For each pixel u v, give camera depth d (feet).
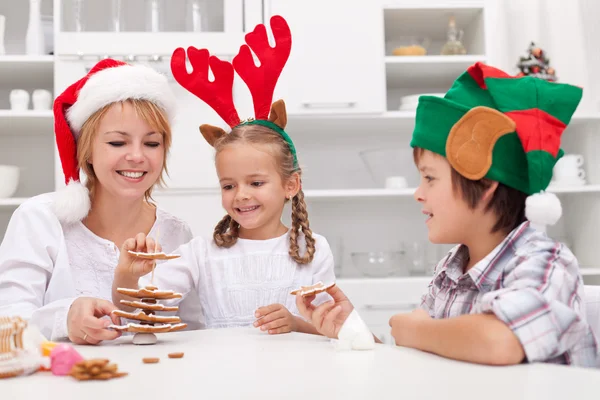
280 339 3.28
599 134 9.36
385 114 8.86
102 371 2.26
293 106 8.81
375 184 9.48
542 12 9.71
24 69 8.74
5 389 2.13
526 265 2.85
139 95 4.70
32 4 8.74
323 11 8.87
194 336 3.48
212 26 8.66
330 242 9.32
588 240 9.59
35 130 9.12
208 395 1.96
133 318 3.16
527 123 3.04
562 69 9.71
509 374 2.23
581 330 2.62
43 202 4.90
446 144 3.14
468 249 3.61
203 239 4.85
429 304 3.94
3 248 4.67
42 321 3.62
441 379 2.16
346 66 8.87
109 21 8.50
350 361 2.54
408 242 9.93
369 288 8.59
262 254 4.70
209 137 4.84
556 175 9.43
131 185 4.75
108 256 4.95
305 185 9.96
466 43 9.89
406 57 8.92
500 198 3.20
